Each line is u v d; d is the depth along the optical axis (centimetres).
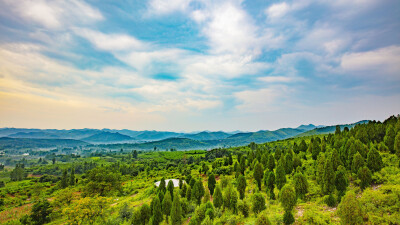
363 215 1717
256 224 1922
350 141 3925
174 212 2909
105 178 6469
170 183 4138
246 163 6425
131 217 3369
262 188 3750
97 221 3612
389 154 3550
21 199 7438
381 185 2488
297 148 5962
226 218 2625
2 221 5056
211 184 4081
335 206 2333
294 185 2838
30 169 18012
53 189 8962
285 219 2084
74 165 18500
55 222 4434
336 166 3284
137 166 13738
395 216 1695
